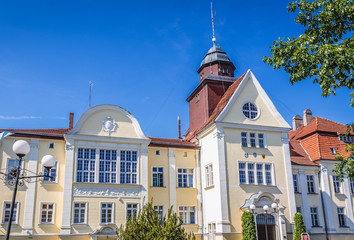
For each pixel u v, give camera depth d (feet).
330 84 52.90
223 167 104.99
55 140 101.81
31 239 92.89
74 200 96.78
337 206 118.21
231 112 111.55
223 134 108.27
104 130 105.19
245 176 107.34
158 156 112.68
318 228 114.93
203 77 139.85
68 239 93.50
